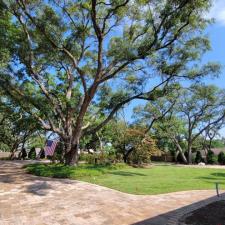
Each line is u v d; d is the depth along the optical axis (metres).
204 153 58.03
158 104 40.97
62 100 24.39
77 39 22.77
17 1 20.42
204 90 33.19
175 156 53.44
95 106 26.33
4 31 20.08
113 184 15.27
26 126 28.39
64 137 22.62
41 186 14.32
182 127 50.38
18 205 10.95
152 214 10.19
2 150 61.50
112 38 22.38
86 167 20.88
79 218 9.59
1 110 26.94
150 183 16.02
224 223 9.04
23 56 21.38
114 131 35.44
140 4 19.20
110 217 9.77
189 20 18.72
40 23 20.81
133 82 22.77
